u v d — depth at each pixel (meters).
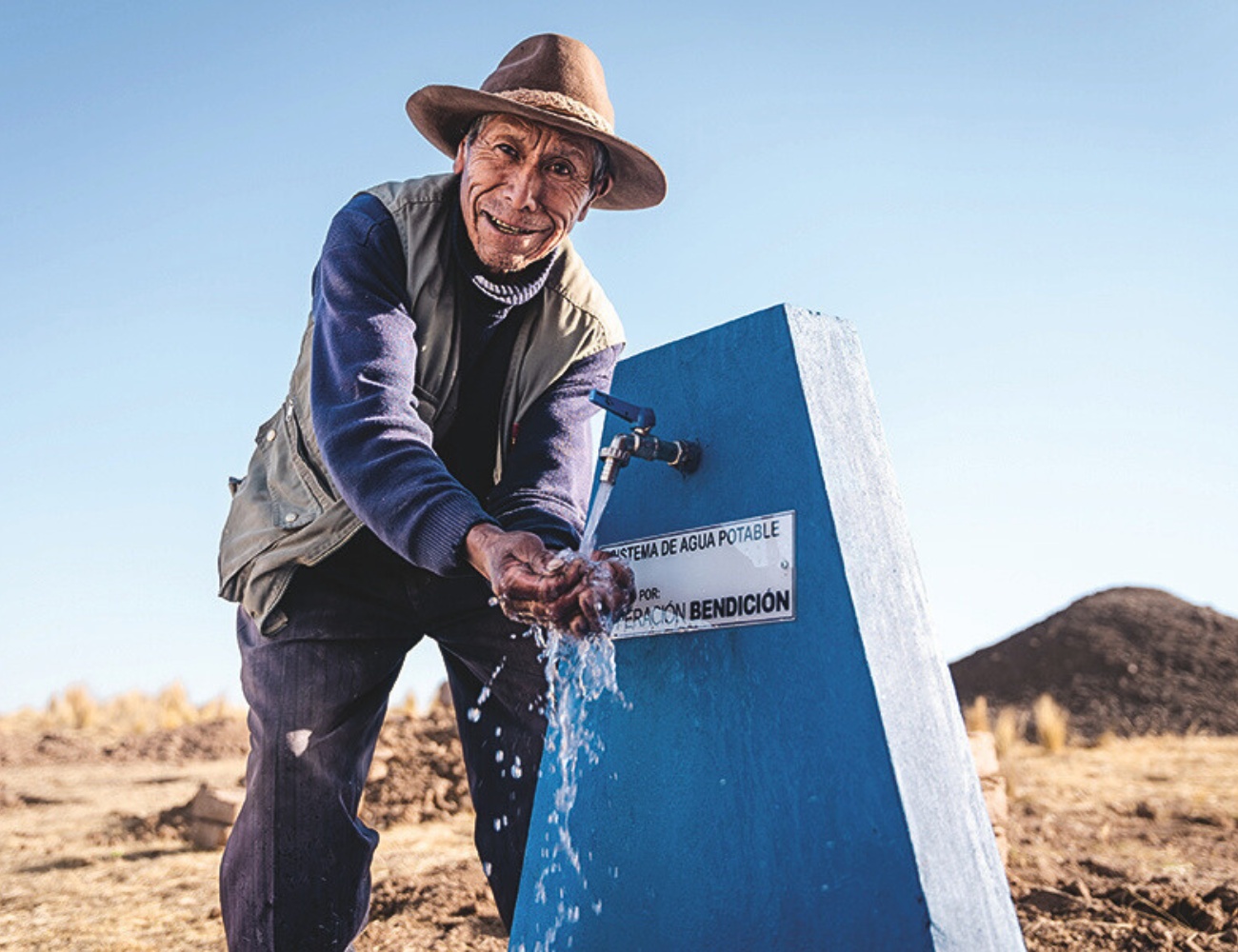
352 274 2.60
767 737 1.99
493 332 2.82
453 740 8.98
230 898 2.73
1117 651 21.03
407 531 2.20
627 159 2.80
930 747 1.90
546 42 2.70
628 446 2.15
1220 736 16.78
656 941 2.08
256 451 2.93
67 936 4.86
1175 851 6.55
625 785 2.20
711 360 2.22
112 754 14.03
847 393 2.13
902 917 1.76
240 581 2.81
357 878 2.79
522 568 2.04
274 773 2.71
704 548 2.14
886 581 1.99
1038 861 6.04
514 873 2.90
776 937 1.91
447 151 2.92
